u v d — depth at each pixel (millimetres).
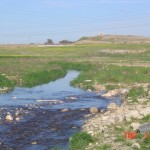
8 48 162500
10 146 21516
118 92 42250
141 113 25609
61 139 22828
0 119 28344
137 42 197875
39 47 169125
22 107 33812
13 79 52250
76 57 108438
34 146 21453
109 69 64062
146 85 44594
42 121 28031
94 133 22234
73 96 41469
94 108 31656
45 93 43969
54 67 74250
